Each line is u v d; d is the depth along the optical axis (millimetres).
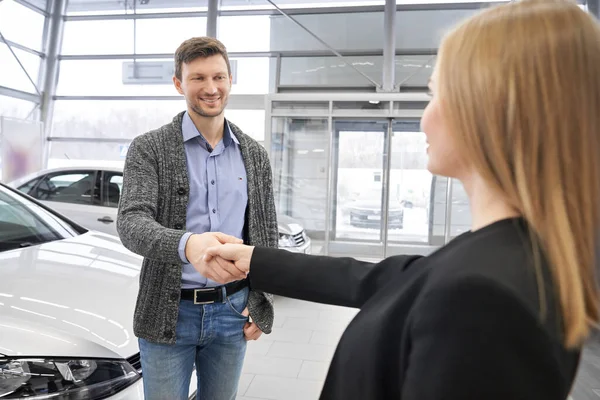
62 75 8438
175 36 8117
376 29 7242
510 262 411
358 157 6293
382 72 7230
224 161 1351
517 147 425
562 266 402
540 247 422
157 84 8227
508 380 365
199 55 1237
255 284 883
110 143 8414
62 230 2355
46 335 1318
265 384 2529
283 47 7535
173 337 1235
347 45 7336
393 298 531
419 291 481
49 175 4602
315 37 6941
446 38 503
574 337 388
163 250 1036
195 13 8023
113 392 1330
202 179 1303
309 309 3930
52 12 8344
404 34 7055
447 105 479
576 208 415
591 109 415
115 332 1443
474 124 450
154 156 1253
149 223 1104
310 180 6355
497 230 454
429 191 6234
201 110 1261
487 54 444
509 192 441
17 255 1910
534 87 418
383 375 498
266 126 6168
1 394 1197
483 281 384
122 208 1188
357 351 535
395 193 6281
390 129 6129
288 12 7469
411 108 5922
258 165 1437
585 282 416
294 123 6273
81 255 2020
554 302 394
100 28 8320
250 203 1377
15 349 1251
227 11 7641
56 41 8391
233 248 918
